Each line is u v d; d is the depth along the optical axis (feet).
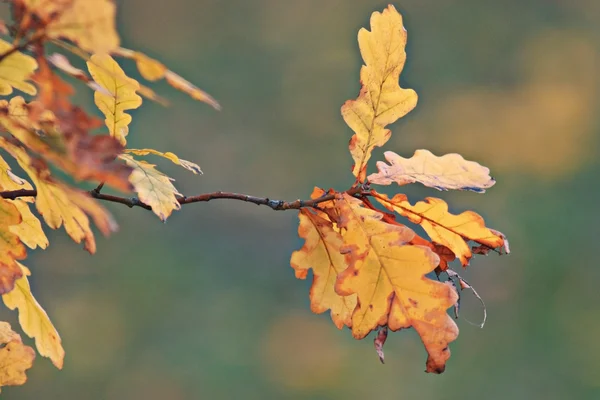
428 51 27.12
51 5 4.09
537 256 21.84
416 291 4.50
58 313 19.19
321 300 4.67
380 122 4.70
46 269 19.70
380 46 4.68
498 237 4.67
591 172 24.36
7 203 4.46
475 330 20.48
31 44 4.13
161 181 4.50
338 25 28.55
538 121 25.48
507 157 24.76
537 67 26.73
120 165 4.13
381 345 4.48
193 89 4.11
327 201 4.68
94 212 4.13
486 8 27.63
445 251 4.70
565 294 21.22
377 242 4.54
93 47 4.10
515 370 19.70
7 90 4.25
